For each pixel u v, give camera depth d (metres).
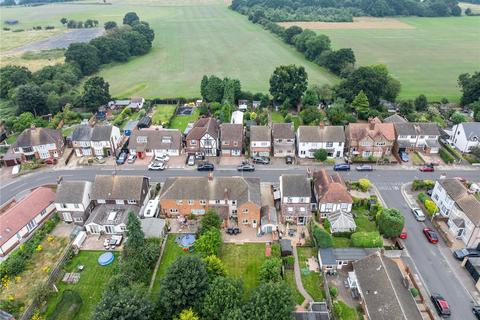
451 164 95.81
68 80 154.62
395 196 83.06
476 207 67.44
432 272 62.88
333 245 68.50
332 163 97.00
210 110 128.38
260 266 63.59
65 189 74.88
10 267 62.97
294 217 74.50
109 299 50.25
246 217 73.06
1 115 128.50
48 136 98.75
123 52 199.50
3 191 86.75
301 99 129.75
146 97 145.25
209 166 93.88
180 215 76.38
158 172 93.62
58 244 70.31
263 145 98.25
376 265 57.44
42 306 56.94
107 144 99.44
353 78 129.88
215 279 53.81
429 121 118.88
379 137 96.50
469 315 55.41
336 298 57.91
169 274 53.69
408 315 49.59
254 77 169.25
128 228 63.09
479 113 116.69
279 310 49.25
